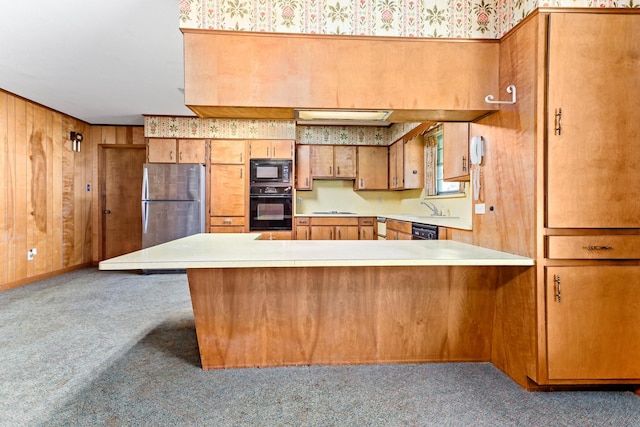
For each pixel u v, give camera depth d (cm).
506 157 195
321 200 586
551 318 174
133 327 281
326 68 196
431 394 183
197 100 191
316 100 196
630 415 164
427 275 215
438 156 430
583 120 173
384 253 181
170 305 341
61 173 485
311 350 215
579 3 171
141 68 325
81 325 285
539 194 173
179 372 207
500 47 202
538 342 175
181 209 485
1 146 391
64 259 494
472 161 224
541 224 173
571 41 172
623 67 173
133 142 548
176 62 311
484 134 217
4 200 397
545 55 171
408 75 199
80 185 524
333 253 180
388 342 218
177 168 483
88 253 544
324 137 556
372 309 215
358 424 158
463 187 360
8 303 347
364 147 558
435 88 200
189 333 269
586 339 175
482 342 220
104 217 561
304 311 213
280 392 185
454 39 201
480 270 216
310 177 552
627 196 174
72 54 294
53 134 468
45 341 252
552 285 173
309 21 196
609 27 173
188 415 164
